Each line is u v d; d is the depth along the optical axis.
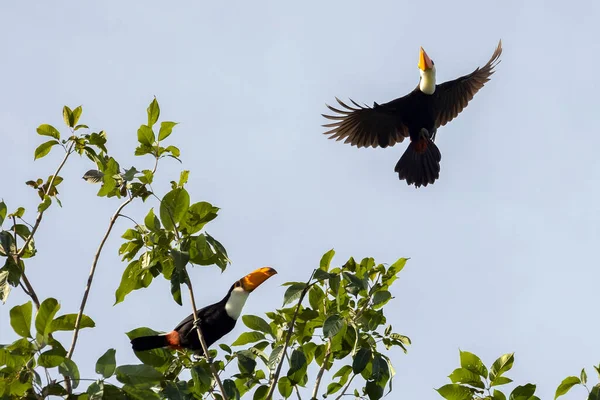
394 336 11.67
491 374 11.05
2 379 9.01
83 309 10.70
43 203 12.02
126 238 11.85
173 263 11.70
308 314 11.62
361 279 11.08
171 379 12.09
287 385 11.34
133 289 11.85
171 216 11.47
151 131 12.00
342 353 11.76
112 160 11.72
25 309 9.26
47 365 9.13
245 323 11.73
